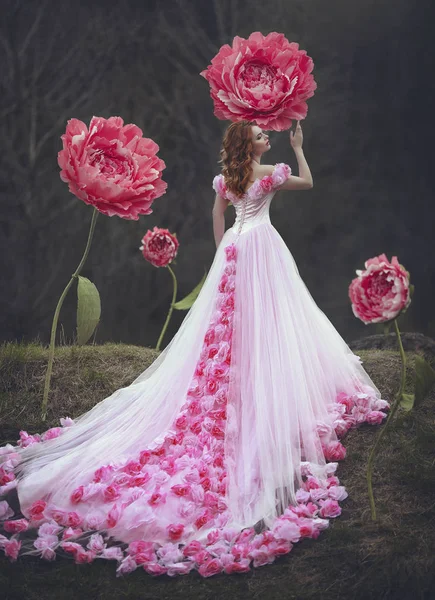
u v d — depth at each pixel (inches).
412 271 649.6
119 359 213.3
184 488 141.2
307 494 144.3
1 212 622.8
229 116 153.0
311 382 162.2
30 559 133.6
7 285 616.4
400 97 648.4
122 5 633.6
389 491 148.2
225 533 134.0
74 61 631.2
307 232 649.0
